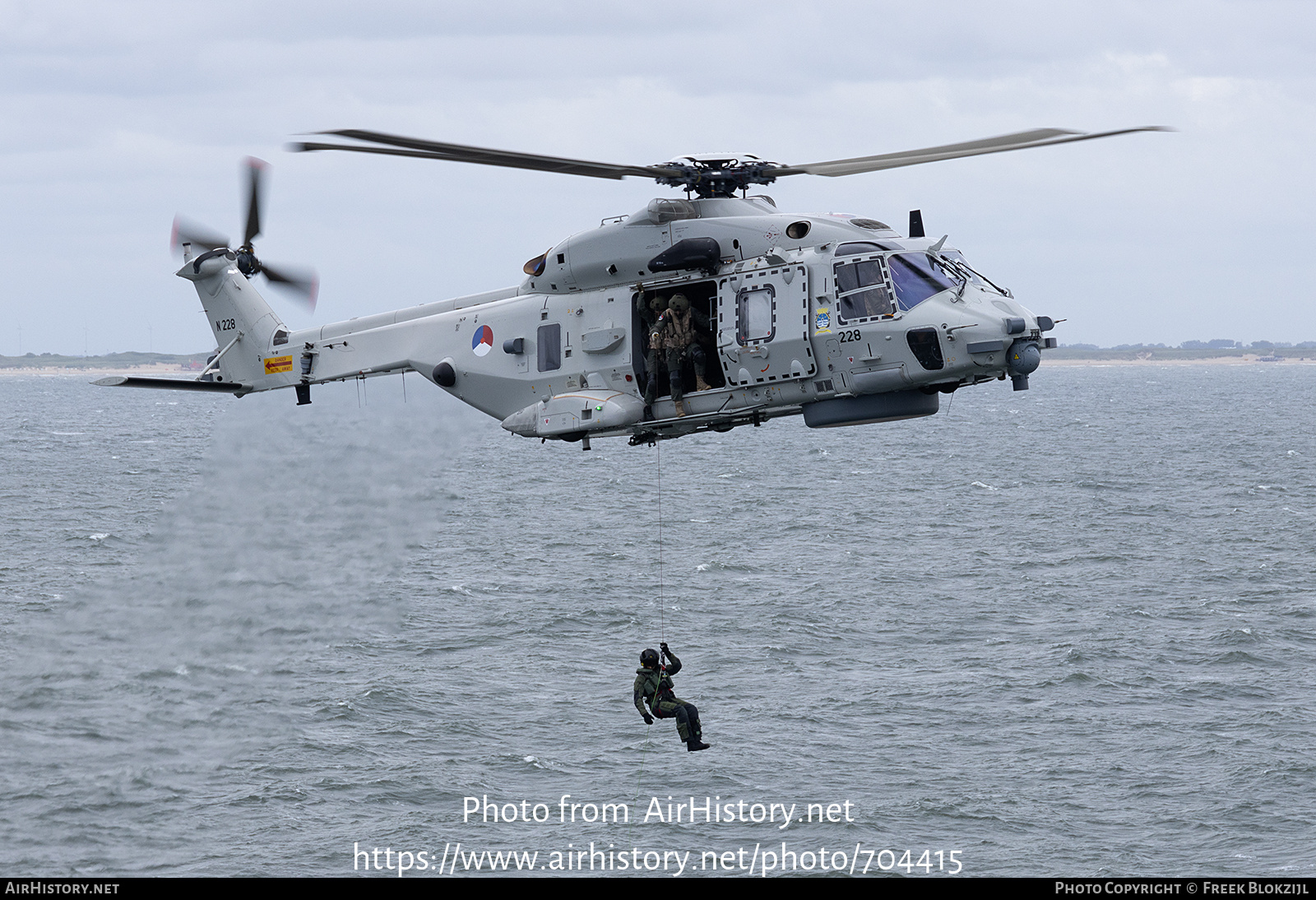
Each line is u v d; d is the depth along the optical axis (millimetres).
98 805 110312
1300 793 111500
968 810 109875
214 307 83812
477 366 69375
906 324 58219
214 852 102562
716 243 61312
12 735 125562
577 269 64812
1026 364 57906
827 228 60719
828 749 124312
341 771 119312
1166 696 137500
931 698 137875
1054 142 49875
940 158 53094
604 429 63469
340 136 46719
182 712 134125
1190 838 103938
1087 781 115562
